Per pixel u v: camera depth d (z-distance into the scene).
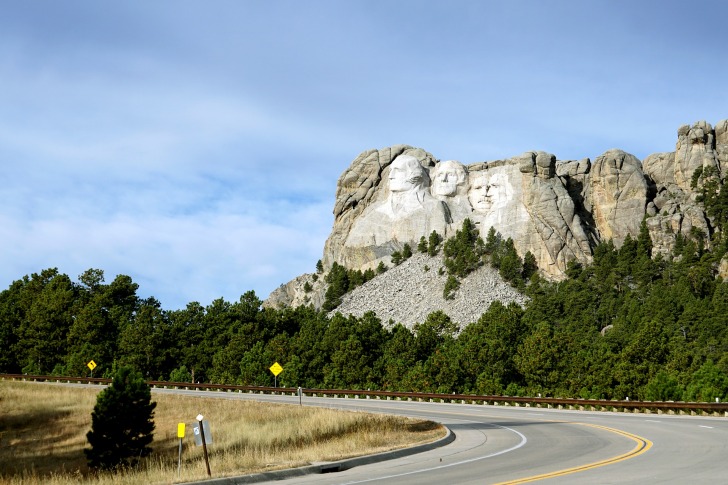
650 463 19.52
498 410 55.62
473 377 102.06
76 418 63.94
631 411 53.81
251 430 41.19
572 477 17.19
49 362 144.38
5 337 150.88
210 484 18.84
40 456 47.47
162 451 43.00
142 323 138.00
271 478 19.94
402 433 32.88
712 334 119.50
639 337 99.44
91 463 39.12
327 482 18.41
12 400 75.38
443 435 31.28
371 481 18.17
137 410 39.84
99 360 127.44
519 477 17.55
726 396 82.06
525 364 100.50
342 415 40.81
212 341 141.75
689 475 16.94
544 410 55.53
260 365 115.25
